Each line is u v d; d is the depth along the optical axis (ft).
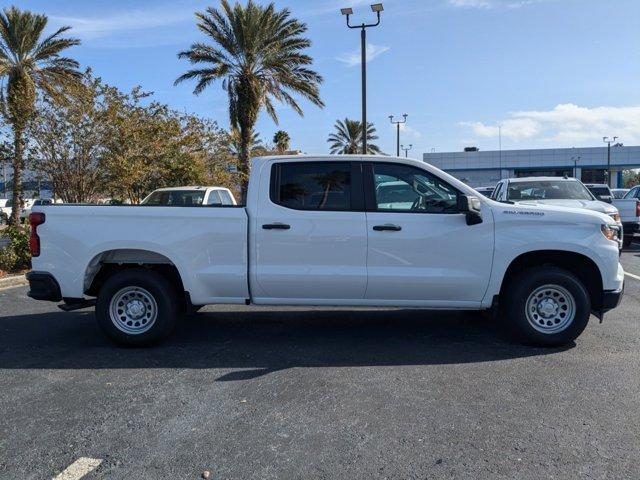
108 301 19.71
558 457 11.85
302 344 20.27
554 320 19.21
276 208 19.19
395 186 19.31
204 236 19.24
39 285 19.67
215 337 21.34
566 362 17.90
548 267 19.29
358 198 19.17
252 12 80.69
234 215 19.16
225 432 13.23
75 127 49.93
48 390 16.06
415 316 24.26
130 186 54.39
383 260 18.92
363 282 18.94
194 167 66.03
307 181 19.36
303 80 86.89
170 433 13.21
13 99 51.88
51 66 83.66
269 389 15.89
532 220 18.83
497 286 18.93
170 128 59.98
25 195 65.05
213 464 11.76
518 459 11.79
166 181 61.57
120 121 51.21
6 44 80.07
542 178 41.93
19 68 80.69
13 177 54.34
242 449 12.38
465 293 19.04
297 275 19.02
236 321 23.71
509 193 40.34
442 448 12.30
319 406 14.64
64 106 50.62
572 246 18.71
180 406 14.78
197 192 47.21
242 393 15.62
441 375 16.84
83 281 19.61
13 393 15.85
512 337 20.40
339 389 15.80
